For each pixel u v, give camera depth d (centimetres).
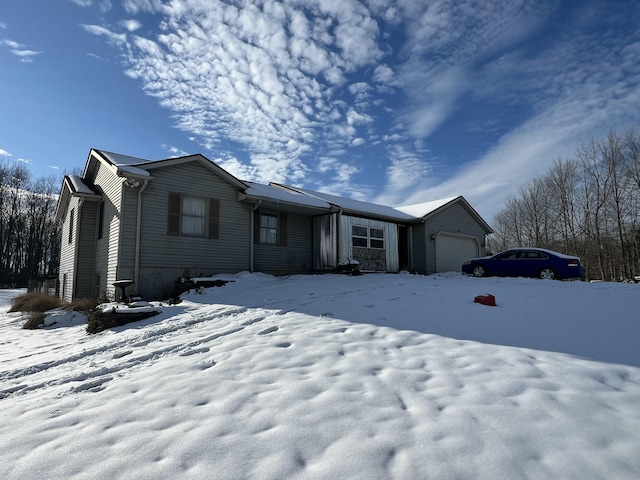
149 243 1054
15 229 3919
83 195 1236
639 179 2914
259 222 1396
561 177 3484
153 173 1076
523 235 4072
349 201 1828
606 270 3139
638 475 203
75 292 1248
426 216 1841
